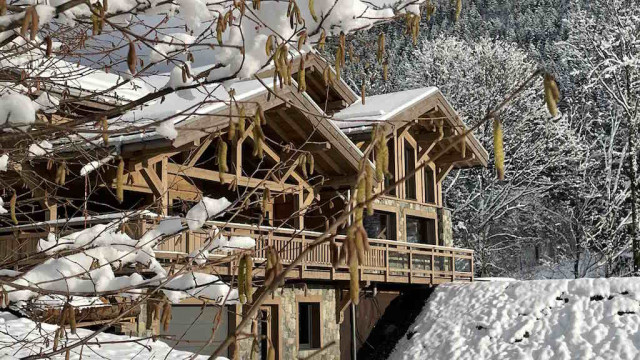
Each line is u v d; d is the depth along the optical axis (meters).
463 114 39.91
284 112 17.80
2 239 13.61
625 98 34.41
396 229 25.45
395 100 24.27
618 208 37.16
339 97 22.11
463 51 42.81
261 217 5.30
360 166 2.24
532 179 39.22
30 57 5.48
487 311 22.05
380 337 23.41
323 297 20.95
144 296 4.66
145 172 15.02
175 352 12.98
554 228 40.81
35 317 5.75
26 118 3.70
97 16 3.46
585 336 19.77
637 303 20.42
